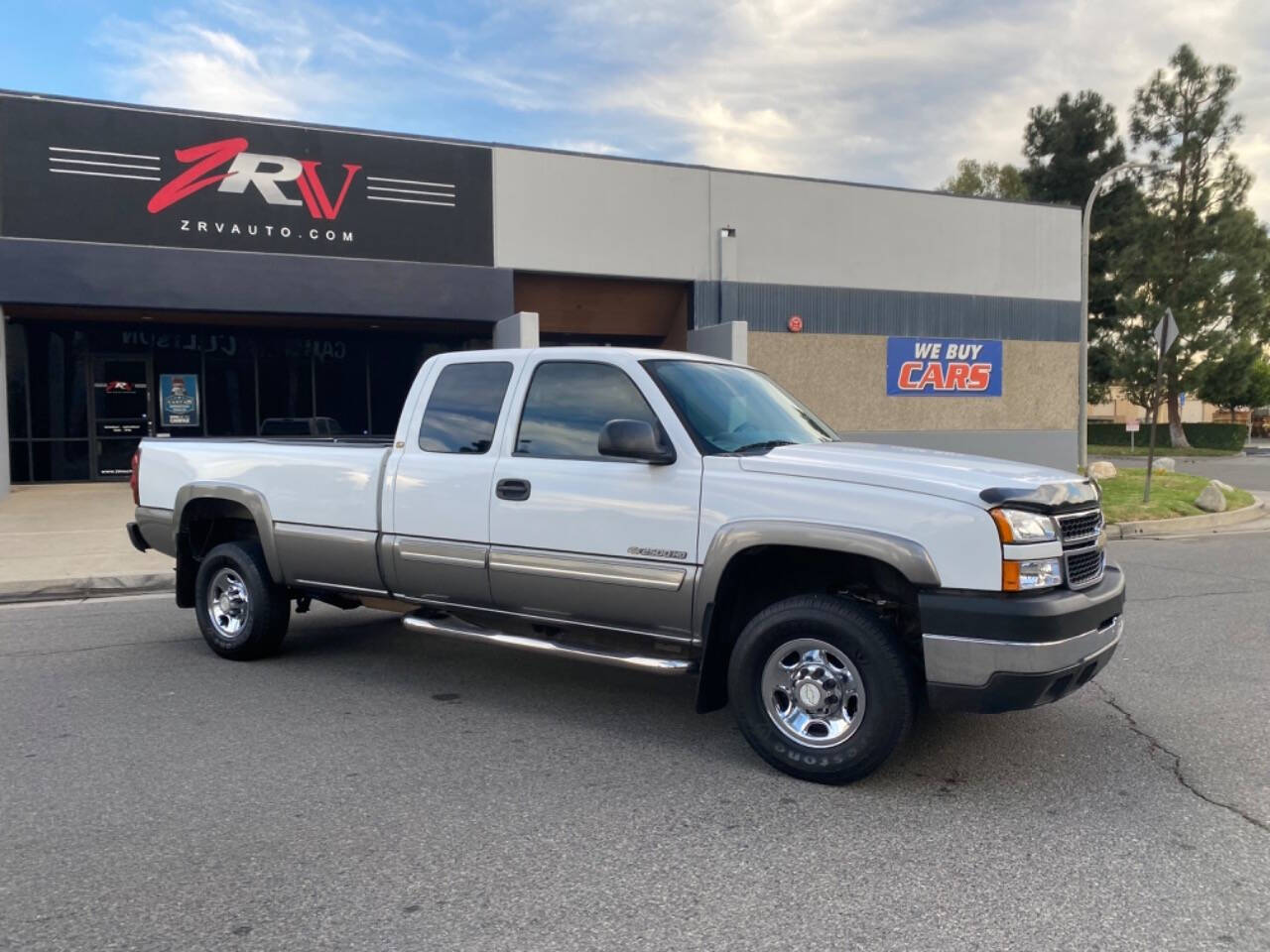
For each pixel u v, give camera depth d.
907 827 3.86
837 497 4.21
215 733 5.02
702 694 4.51
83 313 17.19
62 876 3.42
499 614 5.30
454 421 5.52
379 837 3.74
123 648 6.97
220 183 16.25
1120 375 44.12
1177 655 6.64
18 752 4.72
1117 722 5.20
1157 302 42.16
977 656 3.90
